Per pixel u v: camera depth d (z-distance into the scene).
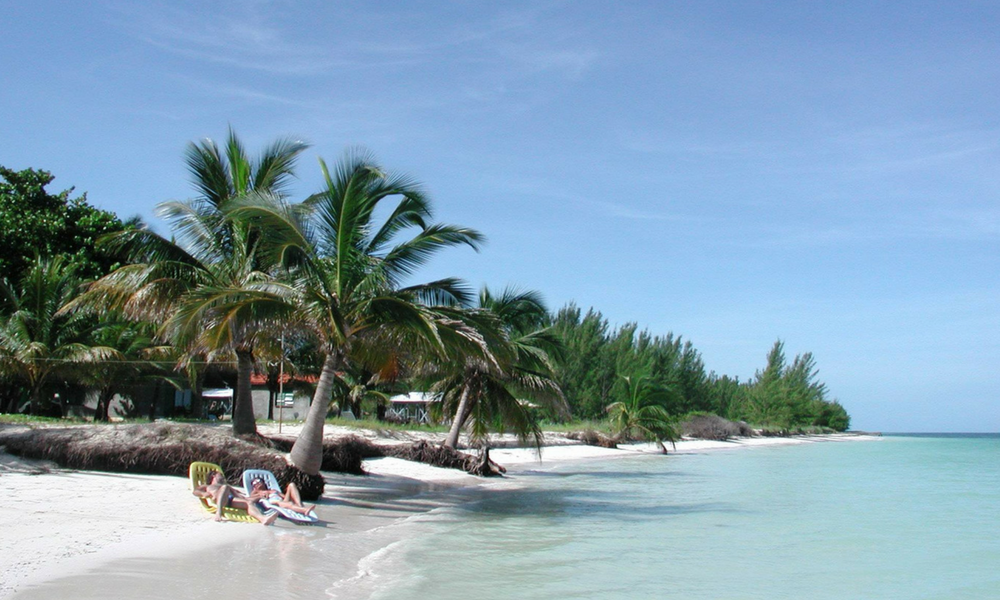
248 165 18.94
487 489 22.58
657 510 18.92
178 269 17.80
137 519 11.68
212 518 12.27
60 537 9.98
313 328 15.89
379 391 43.38
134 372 28.89
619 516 17.39
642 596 9.52
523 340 26.39
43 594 7.39
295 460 15.84
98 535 10.30
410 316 14.84
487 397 25.47
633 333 76.19
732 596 9.80
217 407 42.88
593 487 25.00
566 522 15.98
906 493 25.44
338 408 40.72
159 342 28.91
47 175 32.78
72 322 26.20
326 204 15.69
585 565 11.33
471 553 11.77
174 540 10.48
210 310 14.54
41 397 31.44
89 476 15.66
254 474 13.36
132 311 17.78
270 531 12.01
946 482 30.62
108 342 27.59
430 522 14.92
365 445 26.44
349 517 14.58
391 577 9.66
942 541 15.12
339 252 15.51
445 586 9.38
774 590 10.30
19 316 24.92
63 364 26.17
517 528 14.76
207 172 18.78
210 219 18.47
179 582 8.28
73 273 28.30
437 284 17.06
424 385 29.59
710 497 22.64
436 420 28.91
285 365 26.42
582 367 62.62
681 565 11.74
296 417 38.78
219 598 7.79
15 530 10.23
